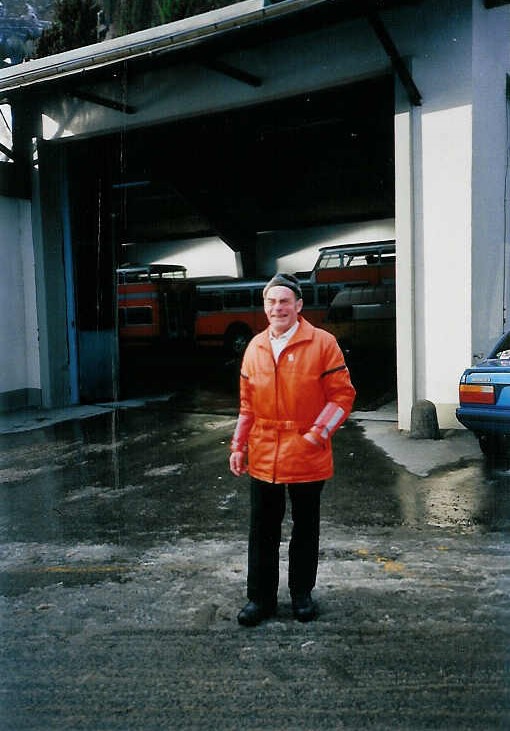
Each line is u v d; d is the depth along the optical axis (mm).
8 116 10523
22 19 31906
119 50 7840
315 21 6992
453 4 7293
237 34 7180
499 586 3686
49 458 7367
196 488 5988
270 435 3195
